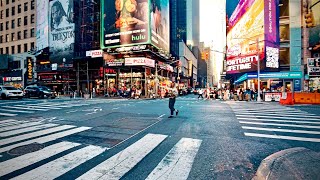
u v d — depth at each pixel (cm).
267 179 318
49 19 4534
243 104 1959
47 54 4516
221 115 1134
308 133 689
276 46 2775
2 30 5534
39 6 4759
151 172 374
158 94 3562
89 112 1259
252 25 2908
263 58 2705
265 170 355
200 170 383
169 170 383
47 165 405
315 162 387
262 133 689
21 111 1313
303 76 2648
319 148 518
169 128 769
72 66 4200
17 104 1828
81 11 4250
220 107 1631
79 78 4241
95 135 655
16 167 395
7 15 5462
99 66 4084
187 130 734
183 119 986
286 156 423
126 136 643
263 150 502
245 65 3042
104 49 3869
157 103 2069
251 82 3034
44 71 4525
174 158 447
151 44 3591
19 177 351
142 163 418
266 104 1947
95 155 465
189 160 434
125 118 1012
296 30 2756
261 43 2745
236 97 2723
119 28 3734
